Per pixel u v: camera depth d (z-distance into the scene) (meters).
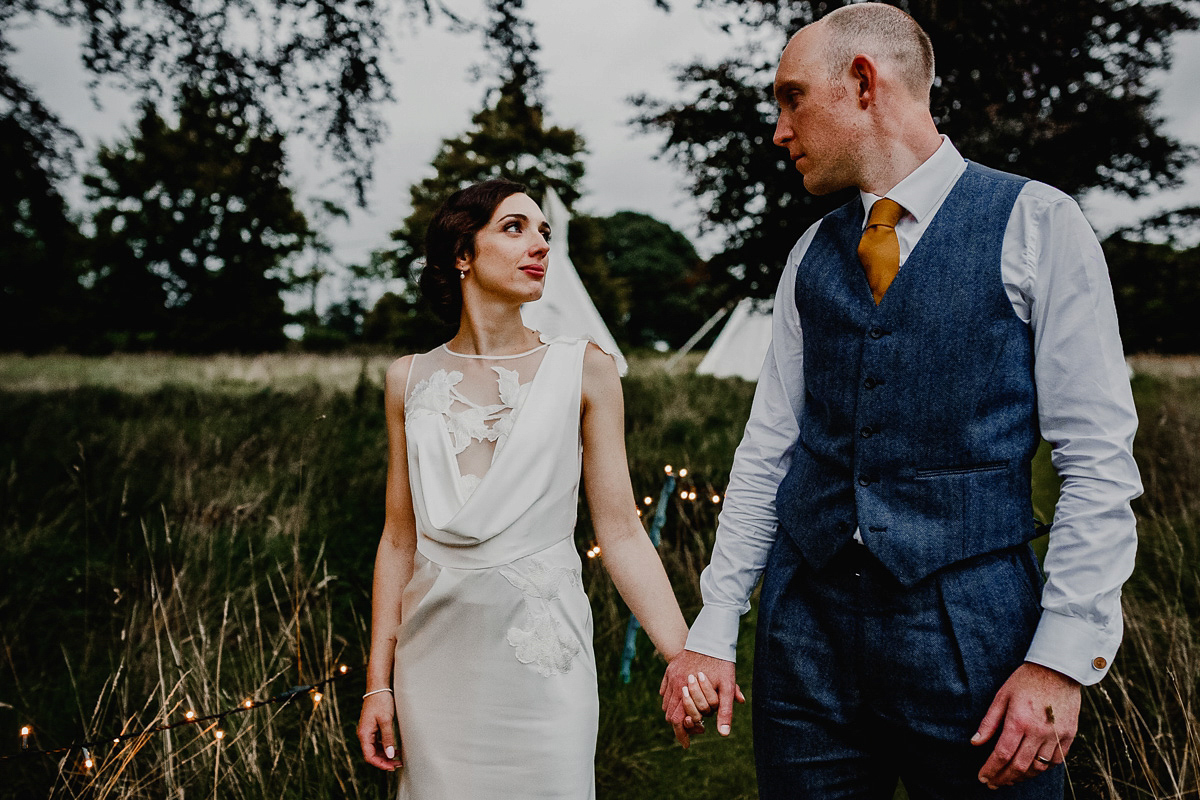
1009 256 1.16
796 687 1.29
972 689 1.12
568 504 1.52
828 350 1.29
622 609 3.24
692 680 1.37
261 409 8.26
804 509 1.31
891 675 1.19
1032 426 1.17
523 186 1.61
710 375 13.07
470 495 1.46
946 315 1.17
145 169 22.66
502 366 1.56
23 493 4.28
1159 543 3.38
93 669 2.69
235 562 3.47
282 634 2.56
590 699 1.47
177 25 4.62
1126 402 1.09
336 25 4.71
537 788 1.39
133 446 5.34
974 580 1.14
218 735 1.86
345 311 43.59
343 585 3.40
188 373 15.21
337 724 2.21
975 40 3.64
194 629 2.82
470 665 1.42
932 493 1.17
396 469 1.63
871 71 1.23
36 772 2.20
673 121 4.42
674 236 46.03
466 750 1.41
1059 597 1.07
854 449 1.24
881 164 1.26
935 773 1.19
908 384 1.18
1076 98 3.95
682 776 2.47
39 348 21.89
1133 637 2.55
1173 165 4.00
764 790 1.34
